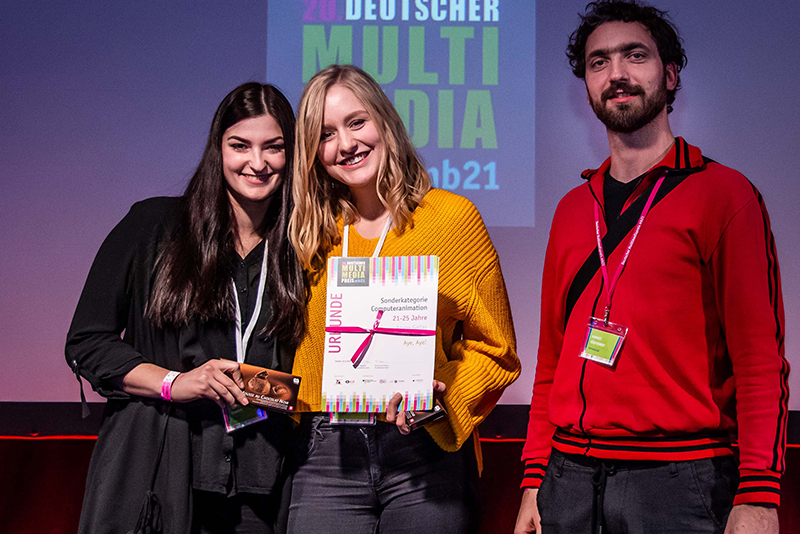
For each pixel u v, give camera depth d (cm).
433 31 339
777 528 139
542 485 170
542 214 335
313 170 176
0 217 335
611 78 164
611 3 172
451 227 174
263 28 341
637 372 154
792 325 320
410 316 162
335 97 171
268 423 173
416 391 158
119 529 166
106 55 340
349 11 341
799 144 325
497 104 338
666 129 167
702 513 147
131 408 171
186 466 168
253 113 175
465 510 169
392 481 167
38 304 332
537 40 338
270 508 175
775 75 327
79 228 335
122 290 176
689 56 330
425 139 337
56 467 309
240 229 183
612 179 173
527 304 333
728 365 155
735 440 154
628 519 152
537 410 184
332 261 166
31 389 329
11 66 340
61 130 338
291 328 174
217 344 174
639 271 158
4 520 302
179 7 341
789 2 327
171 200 185
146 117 338
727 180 155
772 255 152
